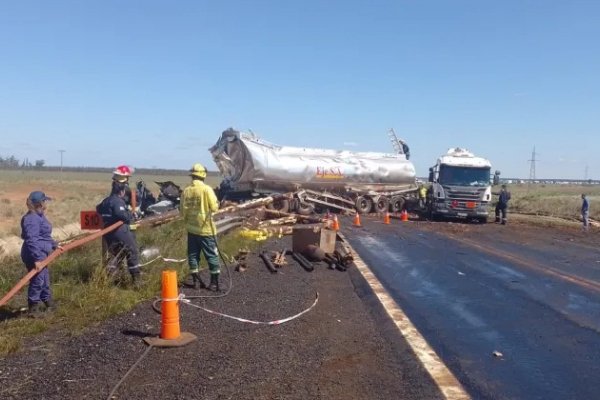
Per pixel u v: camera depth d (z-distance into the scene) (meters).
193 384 5.39
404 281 11.91
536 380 6.12
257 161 29.83
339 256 13.30
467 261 15.20
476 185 29.84
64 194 47.78
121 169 9.42
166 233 14.52
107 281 8.89
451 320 8.63
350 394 5.41
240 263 12.09
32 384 5.30
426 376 6.04
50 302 7.84
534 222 31.50
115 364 5.88
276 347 6.66
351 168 33.56
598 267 14.70
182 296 7.84
